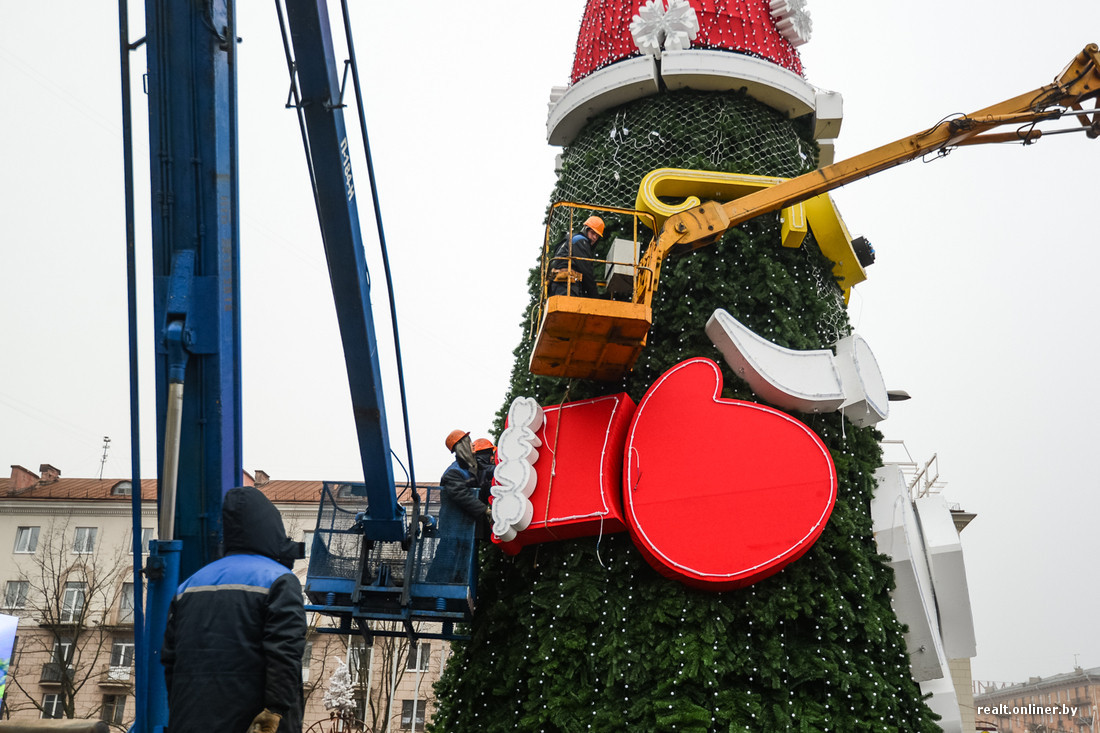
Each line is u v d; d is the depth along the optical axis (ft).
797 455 39.86
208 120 31.58
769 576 38.47
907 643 40.83
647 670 37.37
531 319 48.08
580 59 53.88
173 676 18.28
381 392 42.34
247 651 18.12
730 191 46.09
